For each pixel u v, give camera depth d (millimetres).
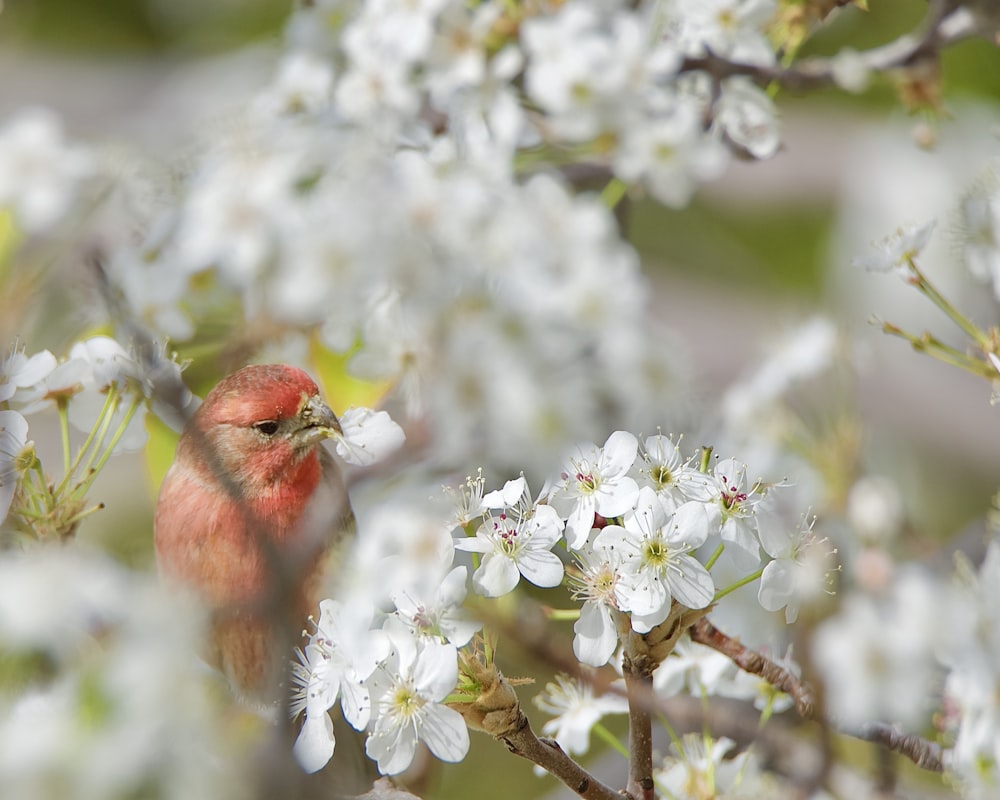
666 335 9977
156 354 8500
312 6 10836
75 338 9000
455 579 6066
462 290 9281
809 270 15094
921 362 14211
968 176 13000
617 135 9641
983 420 14117
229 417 9164
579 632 6023
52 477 8266
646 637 6293
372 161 9453
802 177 15164
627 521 6105
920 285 7586
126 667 5059
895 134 14734
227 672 7996
